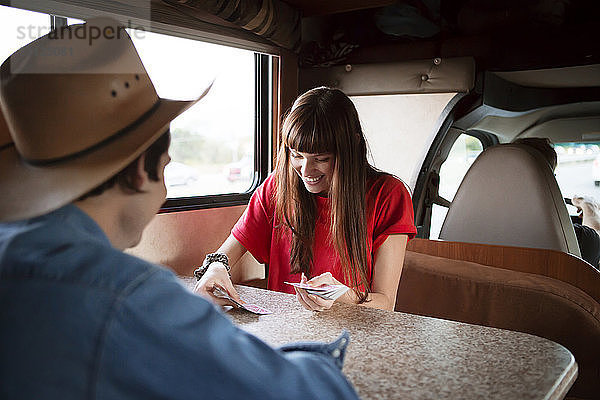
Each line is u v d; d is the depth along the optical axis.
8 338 0.55
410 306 2.36
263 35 2.58
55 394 0.54
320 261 1.81
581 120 2.39
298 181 1.78
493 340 1.27
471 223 2.59
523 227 2.46
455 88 2.54
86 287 0.57
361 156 1.70
